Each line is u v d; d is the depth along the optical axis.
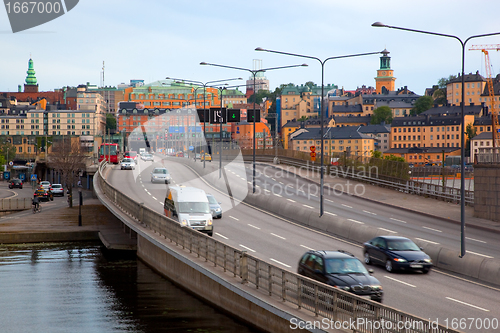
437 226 60.03
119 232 75.06
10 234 73.50
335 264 29.64
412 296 31.84
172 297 41.81
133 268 54.91
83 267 56.00
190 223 49.91
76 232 75.69
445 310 28.81
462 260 39.00
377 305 21.30
